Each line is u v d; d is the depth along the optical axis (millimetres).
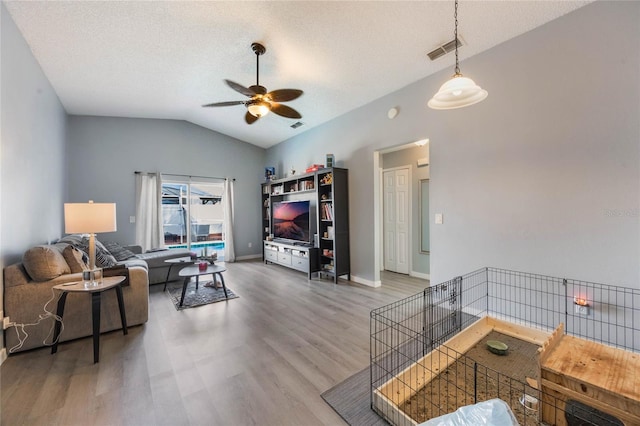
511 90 2643
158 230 5531
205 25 2695
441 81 3252
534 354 2125
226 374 1923
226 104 3059
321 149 5137
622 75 2066
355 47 2938
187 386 1791
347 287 4133
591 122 2207
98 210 2391
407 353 2211
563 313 2377
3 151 2227
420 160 4777
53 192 3846
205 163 6176
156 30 2768
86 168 5020
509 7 2287
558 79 2363
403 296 3678
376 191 4148
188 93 4289
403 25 2574
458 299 2811
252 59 3275
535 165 2506
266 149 7000
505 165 2695
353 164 4453
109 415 1535
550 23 2395
